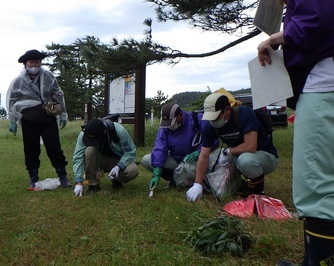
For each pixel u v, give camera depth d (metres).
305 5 1.63
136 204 3.81
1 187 5.22
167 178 4.73
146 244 2.81
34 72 4.97
